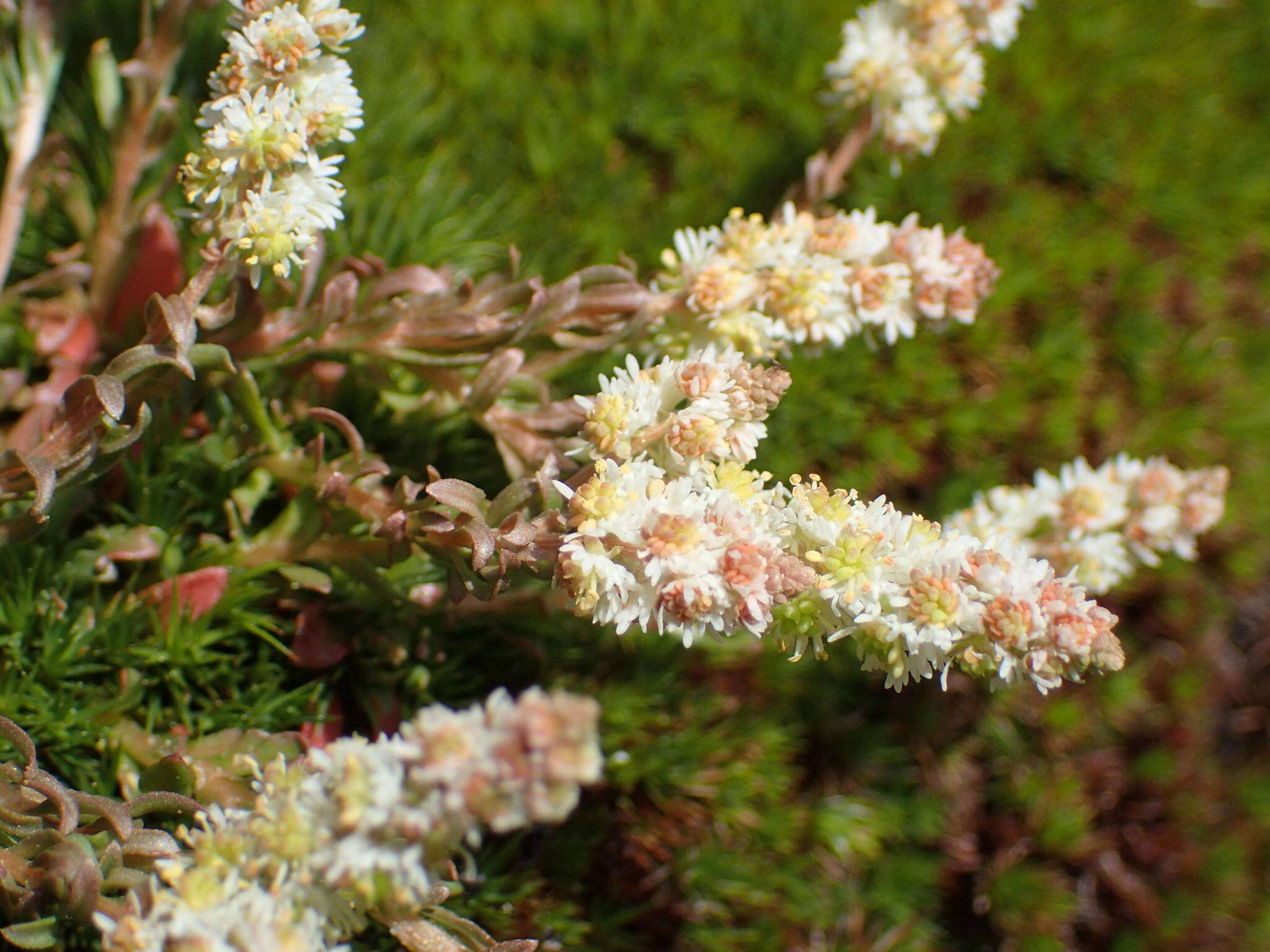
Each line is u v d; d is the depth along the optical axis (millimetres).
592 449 77
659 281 92
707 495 73
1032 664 71
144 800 74
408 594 91
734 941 107
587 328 99
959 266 87
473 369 97
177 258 91
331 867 61
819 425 118
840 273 85
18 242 97
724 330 84
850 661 115
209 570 88
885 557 73
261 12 75
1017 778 121
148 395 81
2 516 85
